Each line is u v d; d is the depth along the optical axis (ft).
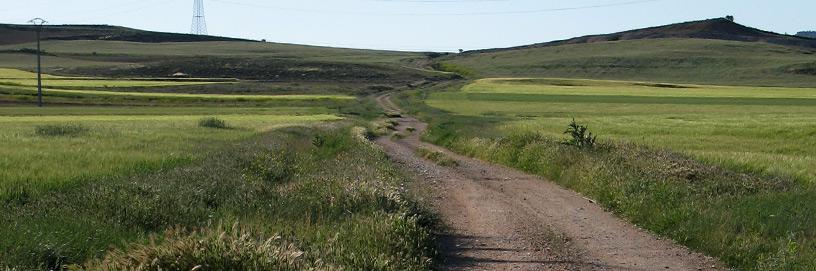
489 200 55.26
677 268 33.58
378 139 149.79
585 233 41.73
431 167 82.38
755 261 33.14
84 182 46.11
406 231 33.45
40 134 105.81
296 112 255.50
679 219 41.68
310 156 81.61
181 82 447.42
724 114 212.84
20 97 288.30
